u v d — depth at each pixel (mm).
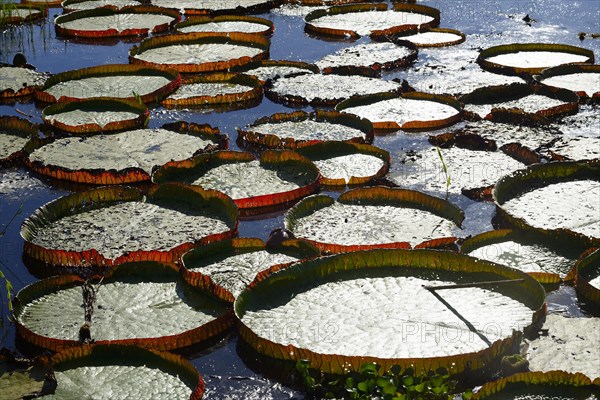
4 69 11578
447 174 8219
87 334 5691
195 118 9969
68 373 5367
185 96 10500
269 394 5266
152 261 6469
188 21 13773
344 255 6410
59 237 7039
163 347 5652
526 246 6832
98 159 8609
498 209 7324
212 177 8172
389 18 14172
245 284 6246
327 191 7988
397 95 10391
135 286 6320
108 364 5461
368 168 8398
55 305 6094
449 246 6785
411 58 11977
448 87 10820
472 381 5254
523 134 9219
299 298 6078
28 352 5699
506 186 7738
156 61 11906
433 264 6418
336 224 7199
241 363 5562
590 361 5305
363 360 5234
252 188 7918
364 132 9281
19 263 6828
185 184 7684
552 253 6719
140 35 13414
